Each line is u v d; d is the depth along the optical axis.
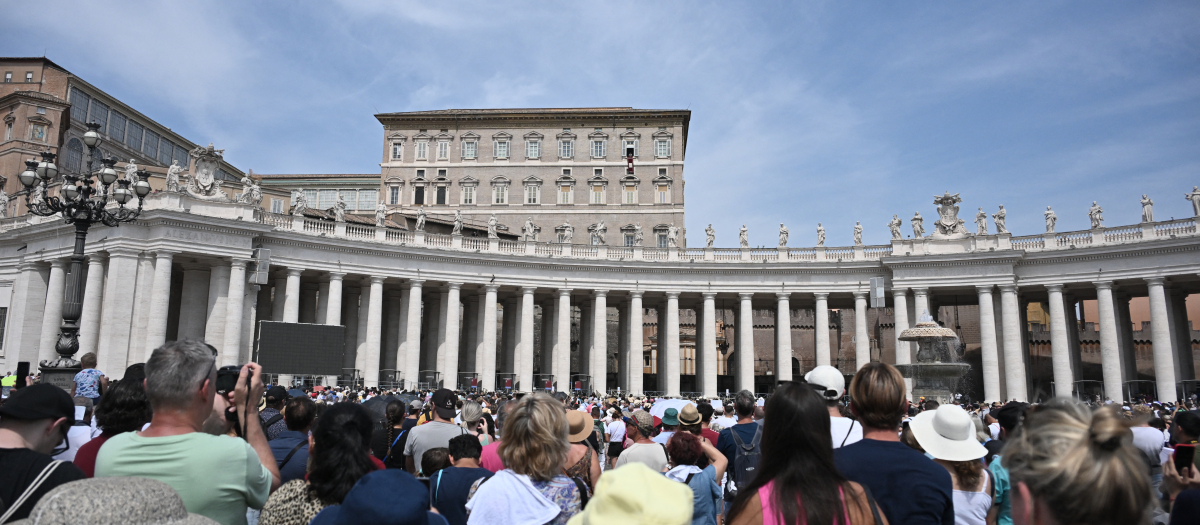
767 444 5.95
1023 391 54.88
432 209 92.12
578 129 93.44
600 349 59.38
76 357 47.62
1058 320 55.56
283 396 12.99
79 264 25.38
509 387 57.19
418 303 55.81
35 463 6.36
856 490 5.72
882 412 6.85
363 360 55.69
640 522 4.21
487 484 7.55
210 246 48.22
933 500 6.23
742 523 5.73
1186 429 10.85
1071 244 55.81
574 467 9.58
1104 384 54.09
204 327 51.44
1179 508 6.54
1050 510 3.94
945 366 35.31
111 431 7.91
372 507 5.43
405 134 93.69
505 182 92.44
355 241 53.47
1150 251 52.56
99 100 83.62
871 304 49.81
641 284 60.66
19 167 71.12
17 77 78.25
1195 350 71.56
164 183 63.00
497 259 57.97
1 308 56.16
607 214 91.62
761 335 84.94
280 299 54.66
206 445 6.23
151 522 3.82
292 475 8.95
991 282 56.50
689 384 78.38
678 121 93.25
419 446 11.34
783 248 61.22
